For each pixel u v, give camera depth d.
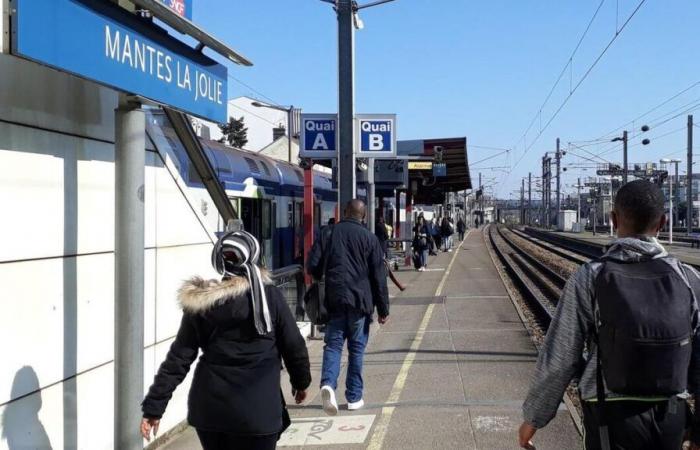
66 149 4.39
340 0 10.79
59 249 4.30
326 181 25.86
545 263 31.53
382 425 6.11
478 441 5.61
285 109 38.16
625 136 50.72
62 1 3.46
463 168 28.06
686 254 39.53
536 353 9.16
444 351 9.39
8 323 3.81
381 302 6.57
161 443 5.54
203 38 4.75
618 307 2.56
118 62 3.94
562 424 5.97
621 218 2.86
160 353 5.64
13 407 3.83
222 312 3.46
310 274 6.59
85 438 4.55
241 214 15.60
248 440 3.48
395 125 11.80
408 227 25.67
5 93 3.81
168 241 5.79
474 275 21.62
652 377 2.53
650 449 2.62
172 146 9.91
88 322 4.61
